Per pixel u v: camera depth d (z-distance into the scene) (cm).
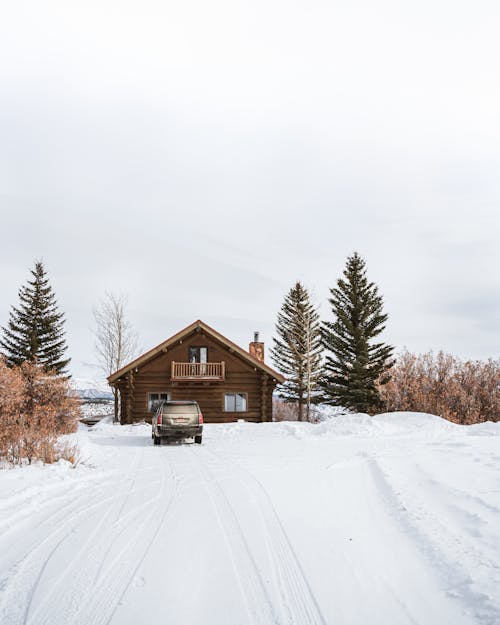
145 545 554
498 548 504
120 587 439
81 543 562
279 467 1115
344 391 3806
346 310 4078
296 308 5047
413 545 543
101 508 730
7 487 838
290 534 591
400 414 2373
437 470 945
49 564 496
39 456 1104
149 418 3050
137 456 1384
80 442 1538
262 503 752
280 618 379
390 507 708
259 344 3625
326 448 1502
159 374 3095
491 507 648
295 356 4856
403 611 388
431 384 3231
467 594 409
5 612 393
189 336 3138
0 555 523
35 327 4344
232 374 3123
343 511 698
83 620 377
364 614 385
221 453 1441
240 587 438
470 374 3234
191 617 381
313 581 450
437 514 642
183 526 629
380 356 3844
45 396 1709
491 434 1881
